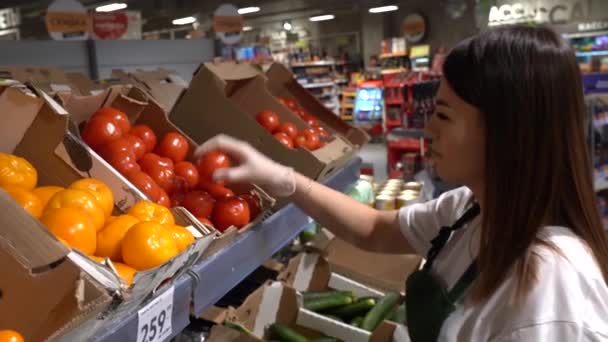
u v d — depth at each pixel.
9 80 1.23
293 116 2.26
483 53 0.95
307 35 18.70
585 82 3.83
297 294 1.94
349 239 1.54
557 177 0.94
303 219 1.76
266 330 1.86
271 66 2.73
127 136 1.49
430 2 14.59
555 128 0.92
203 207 1.41
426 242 1.44
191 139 1.77
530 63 0.91
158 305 0.99
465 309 1.01
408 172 4.93
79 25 4.24
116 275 0.81
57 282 0.75
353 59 17.06
